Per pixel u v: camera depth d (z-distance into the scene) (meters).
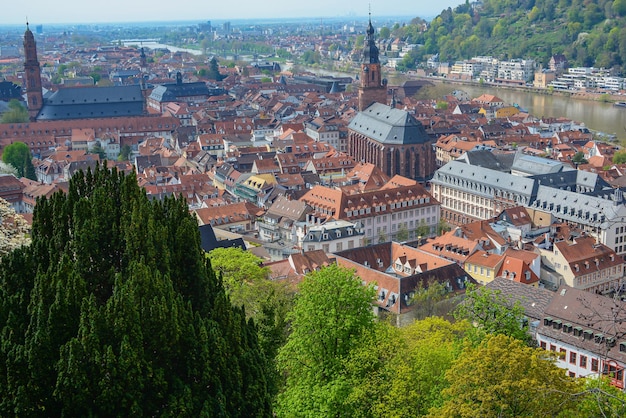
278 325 90.62
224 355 62.16
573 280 180.88
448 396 79.00
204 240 172.75
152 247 64.31
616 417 63.31
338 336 86.88
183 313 61.38
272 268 164.00
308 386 83.50
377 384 81.38
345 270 92.44
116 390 56.00
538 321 131.88
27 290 63.97
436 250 190.75
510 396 68.94
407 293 151.38
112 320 57.88
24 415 55.06
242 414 62.09
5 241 77.12
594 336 119.38
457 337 105.06
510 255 183.00
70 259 64.75
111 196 70.00
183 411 57.50
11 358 56.62
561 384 69.62
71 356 55.28
